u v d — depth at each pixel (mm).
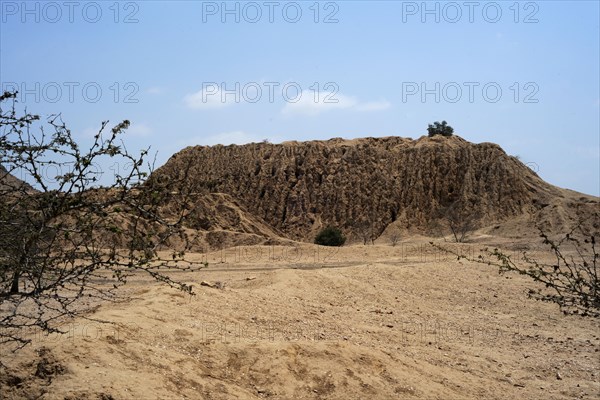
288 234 85750
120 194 5492
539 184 82812
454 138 92250
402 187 85688
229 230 71438
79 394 6527
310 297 16203
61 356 7172
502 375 11453
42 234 5469
